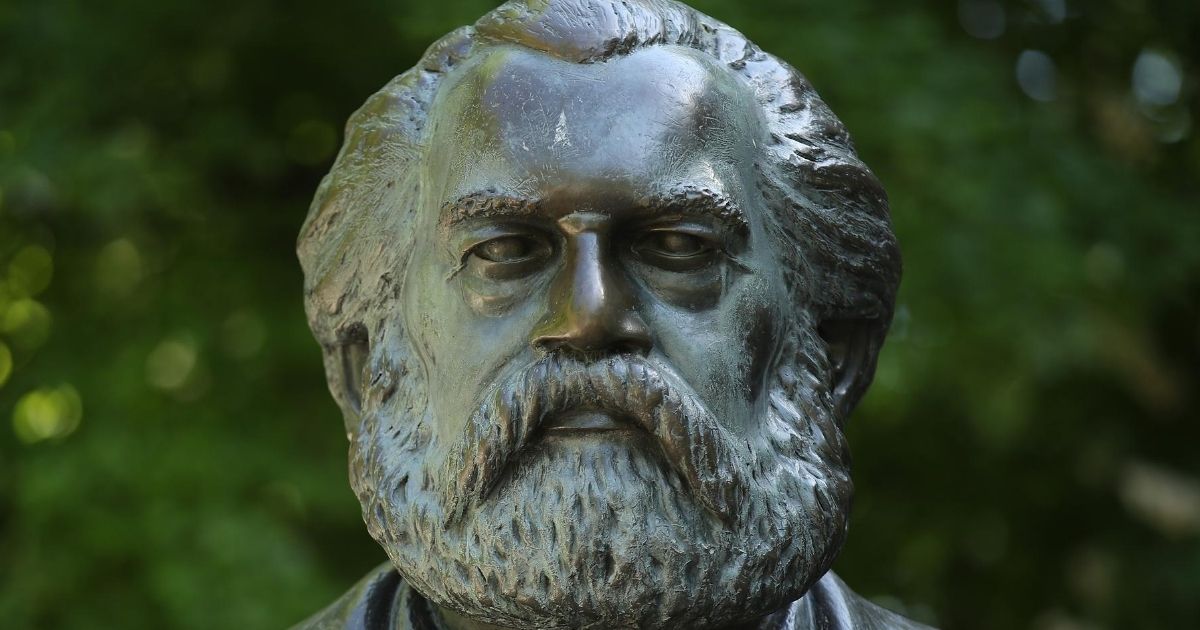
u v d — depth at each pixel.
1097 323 7.01
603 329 2.77
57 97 6.50
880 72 6.33
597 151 2.82
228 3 6.63
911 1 6.82
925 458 7.83
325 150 6.92
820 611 3.26
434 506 2.91
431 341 2.96
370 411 3.08
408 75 3.19
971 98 6.48
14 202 6.92
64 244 7.05
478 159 2.88
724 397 2.88
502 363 2.86
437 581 2.90
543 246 2.88
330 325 3.21
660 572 2.79
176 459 6.32
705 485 2.81
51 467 6.32
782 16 6.33
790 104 3.15
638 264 2.89
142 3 6.61
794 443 2.98
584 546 2.78
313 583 6.21
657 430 2.80
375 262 3.12
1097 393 7.96
